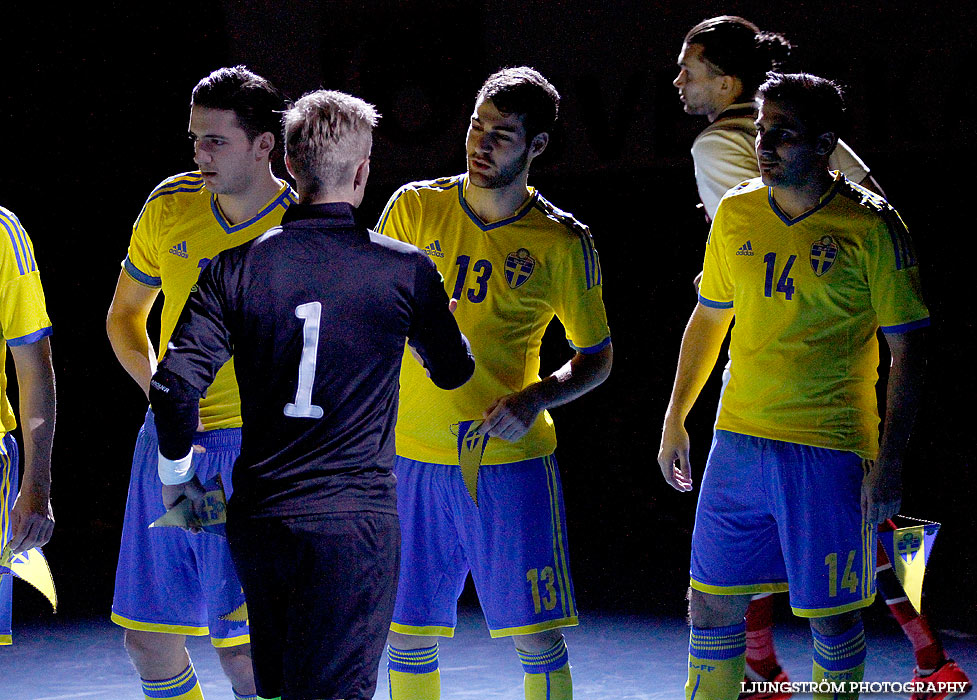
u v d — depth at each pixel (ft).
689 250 101.71
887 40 84.99
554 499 37.60
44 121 91.91
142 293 39.11
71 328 94.48
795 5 85.87
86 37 90.43
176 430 28.09
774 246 37.17
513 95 35.37
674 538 77.15
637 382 103.14
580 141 93.04
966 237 92.27
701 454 95.61
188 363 27.94
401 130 91.81
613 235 102.06
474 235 37.14
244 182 36.04
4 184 92.38
